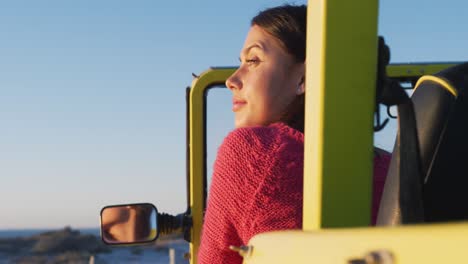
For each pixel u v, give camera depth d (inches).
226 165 84.7
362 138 52.0
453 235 32.0
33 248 3164.4
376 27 52.0
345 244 41.4
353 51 51.7
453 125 61.4
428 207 62.0
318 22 52.2
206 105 135.7
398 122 59.0
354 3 51.7
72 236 3211.1
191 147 134.6
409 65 132.5
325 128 51.6
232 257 85.1
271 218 81.5
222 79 135.3
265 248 57.2
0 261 2940.5
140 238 124.6
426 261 33.4
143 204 125.5
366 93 51.9
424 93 63.3
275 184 82.0
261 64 95.7
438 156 61.4
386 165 93.5
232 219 83.7
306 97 55.0
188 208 133.3
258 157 83.2
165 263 2549.2
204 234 87.2
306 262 46.9
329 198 51.8
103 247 3016.7
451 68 63.6
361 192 51.9
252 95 95.4
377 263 36.6
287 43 94.7
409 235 34.9
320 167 51.7
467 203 62.2
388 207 62.1
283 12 95.6
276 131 86.0
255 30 97.1
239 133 86.0
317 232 46.9
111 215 124.5
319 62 51.9
